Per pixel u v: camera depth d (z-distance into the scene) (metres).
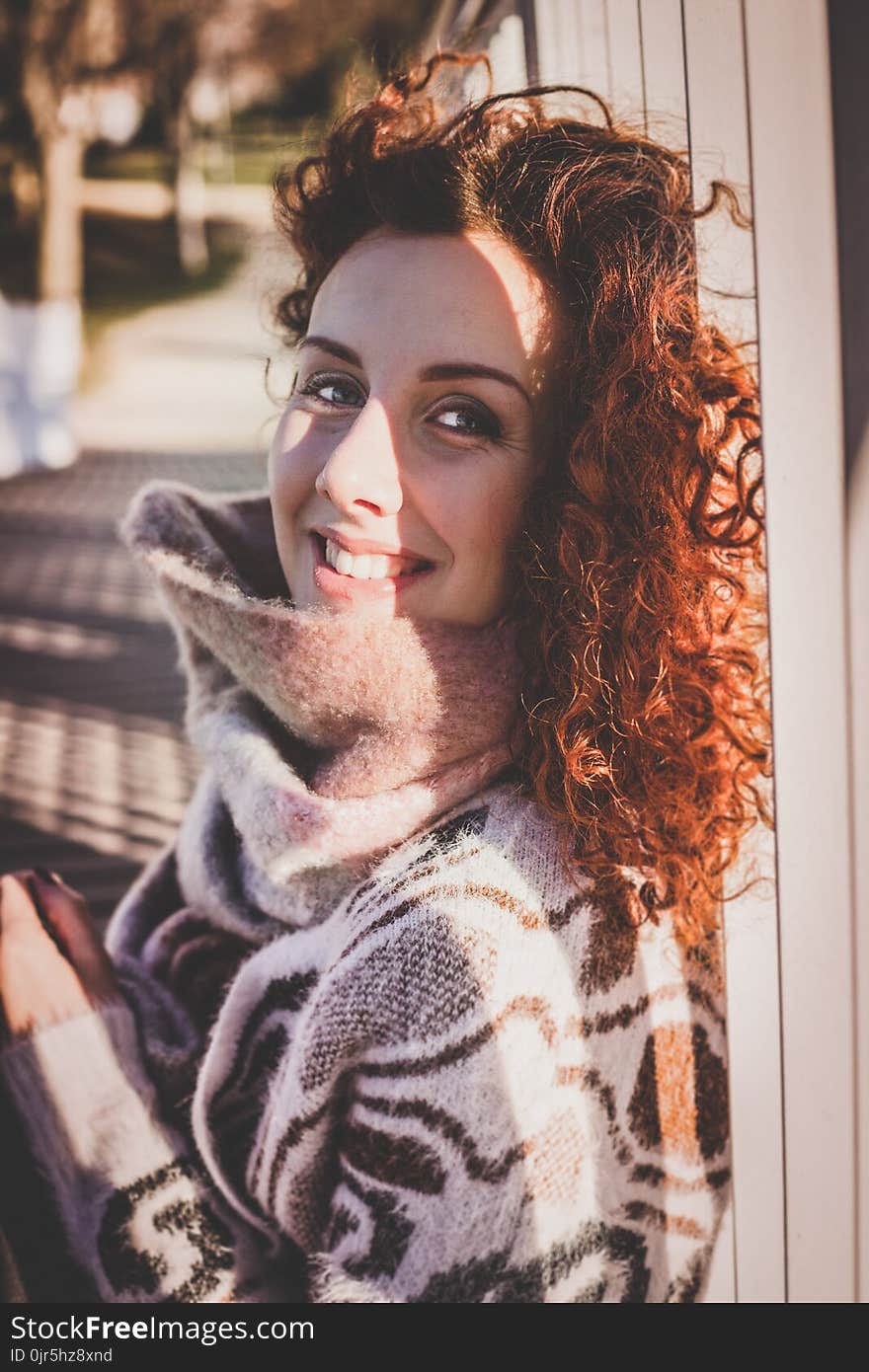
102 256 23.61
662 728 0.89
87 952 1.15
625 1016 0.86
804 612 0.76
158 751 4.44
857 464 0.71
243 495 1.23
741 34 0.81
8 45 13.61
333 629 0.89
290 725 0.97
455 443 0.89
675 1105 0.90
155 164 31.67
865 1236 0.79
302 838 0.90
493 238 0.89
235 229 26.23
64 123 14.17
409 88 1.05
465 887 0.81
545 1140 0.79
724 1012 0.96
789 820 0.80
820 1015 0.80
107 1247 0.97
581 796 0.87
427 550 0.90
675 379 0.89
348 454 0.87
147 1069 1.10
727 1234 0.99
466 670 0.90
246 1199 0.96
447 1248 0.79
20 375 10.81
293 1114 0.86
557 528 0.90
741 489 0.91
